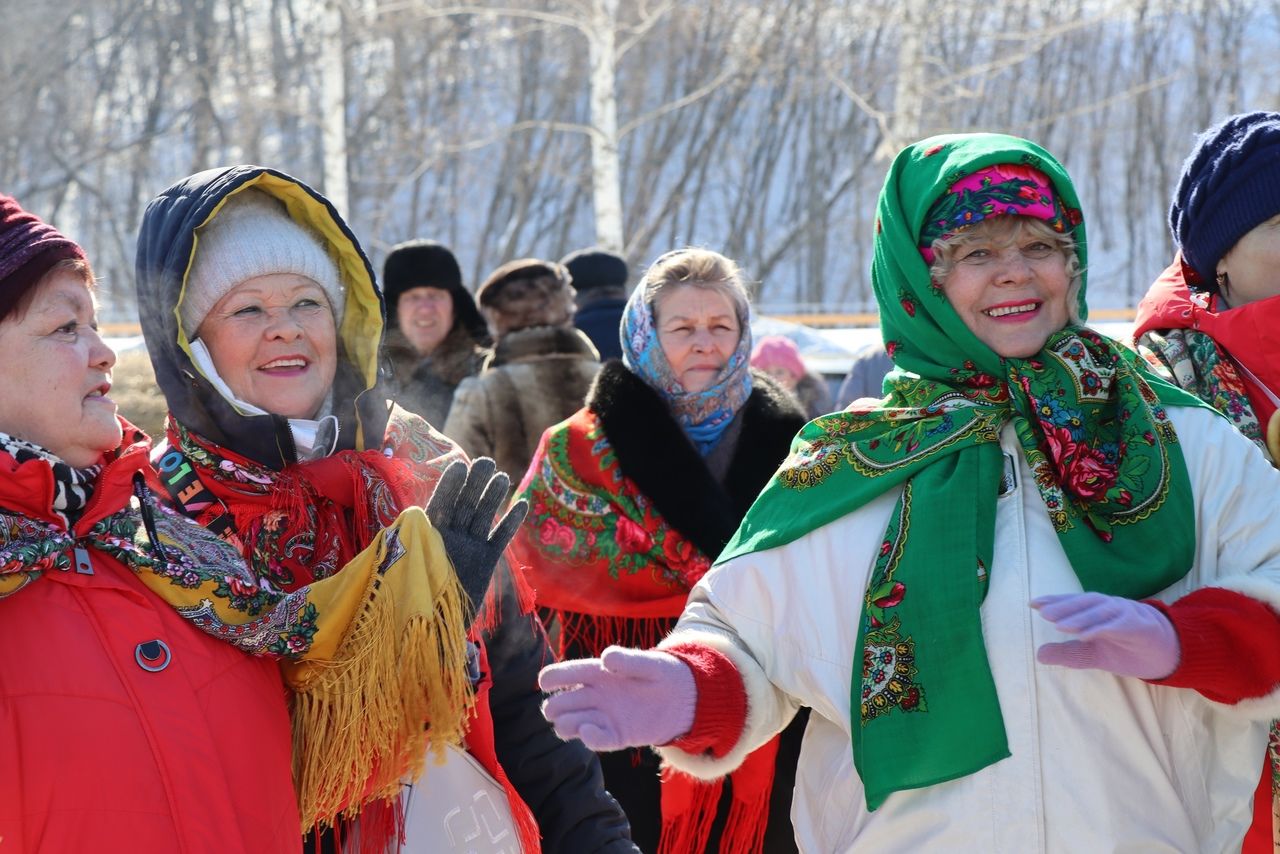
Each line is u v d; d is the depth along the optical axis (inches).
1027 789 75.0
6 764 60.7
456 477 79.0
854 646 80.5
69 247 67.4
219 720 65.2
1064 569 77.8
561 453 132.0
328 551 78.4
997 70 689.6
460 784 80.4
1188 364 97.3
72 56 1042.1
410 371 189.0
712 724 78.1
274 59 1003.9
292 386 80.9
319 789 71.5
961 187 81.9
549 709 76.5
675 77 1084.5
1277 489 78.7
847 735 82.2
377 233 1016.2
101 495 66.1
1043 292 82.5
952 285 82.7
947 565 77.7
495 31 1007.0
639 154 1179.3
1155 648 70.4
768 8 970.1
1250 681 72.8
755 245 1219.9
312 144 984.9
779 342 251.8
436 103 1082.1
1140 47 1285.7
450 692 73.4
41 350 65.6
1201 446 79.8
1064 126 1349.7
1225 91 1309.1
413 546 73.5
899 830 77.9
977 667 75.7
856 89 992.9
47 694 61.6
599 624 128.8
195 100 1039.0
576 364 174.4
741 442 132.5
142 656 64.0
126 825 61.3
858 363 248.1
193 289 79.2
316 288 81.8
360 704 71.1
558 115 1123.3
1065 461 78.5
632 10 764.6
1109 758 75.0
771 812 119.0
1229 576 75.2
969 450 81.1
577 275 218.5
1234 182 97.3
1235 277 99.3
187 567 67.2
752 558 84.0
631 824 124.6
